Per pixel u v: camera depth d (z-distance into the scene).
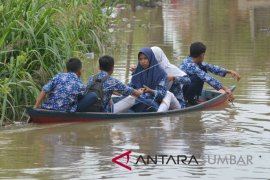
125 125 25.06
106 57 26.55
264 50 43.72
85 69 33.69
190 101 29.44
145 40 48.34
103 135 23.47
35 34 28.06
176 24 59.31
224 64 38.28
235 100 29.44
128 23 59.22
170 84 28.27
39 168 19.23
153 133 23.70
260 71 36.06
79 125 25.02
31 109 25.00
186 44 46.66
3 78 26.66
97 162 19.91
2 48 27.16
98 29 41.59
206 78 28.64
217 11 72.31
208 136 23.19
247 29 55.53
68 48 28.70
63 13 30.73
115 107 26.94
